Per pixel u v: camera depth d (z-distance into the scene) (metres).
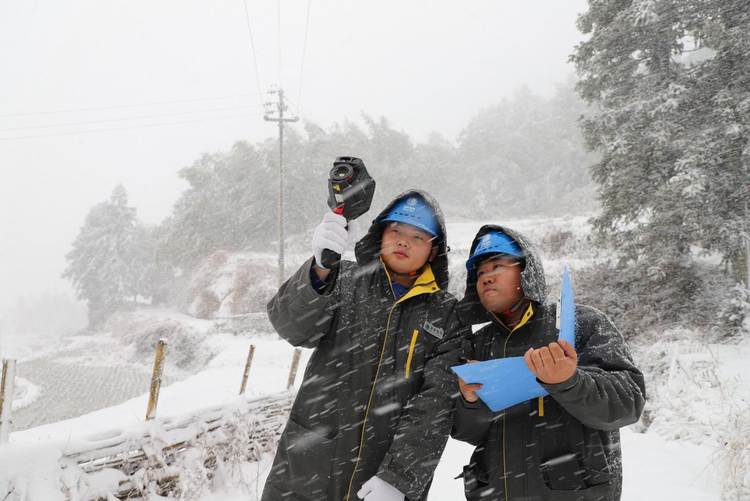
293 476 1.61
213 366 12.08
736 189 10.17
